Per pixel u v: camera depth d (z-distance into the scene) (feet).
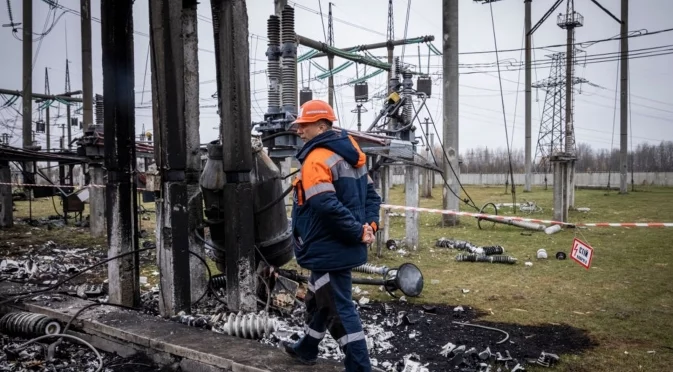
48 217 60.85
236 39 18.13
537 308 21.94
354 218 11.20
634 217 60.75
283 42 28.99
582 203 84.53
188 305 18.85
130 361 15.93
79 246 39.14
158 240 18.70
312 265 11.55
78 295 21.50
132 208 20.27
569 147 71.67
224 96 18.30
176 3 17.94
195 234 20.90
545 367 15.14
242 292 18.70
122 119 19.94
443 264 32.48
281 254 21.83
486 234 47.16
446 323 19.63
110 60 19.58
